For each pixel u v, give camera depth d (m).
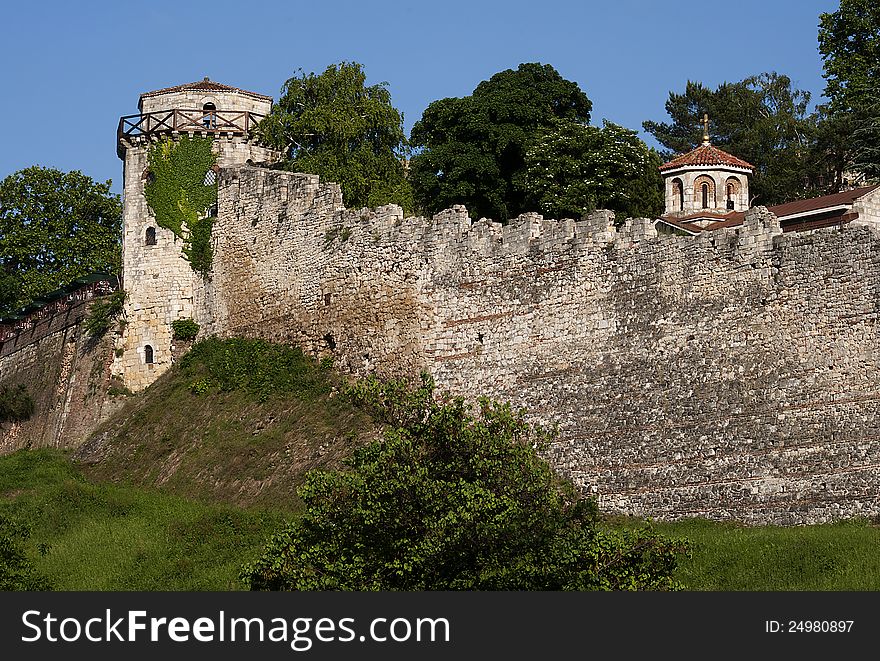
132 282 81.88
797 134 107.69
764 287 58.09
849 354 55.53
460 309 67.62
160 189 81.69
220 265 79.44
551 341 64.06
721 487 57.50
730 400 58.06
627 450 60.34
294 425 70.38
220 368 76.00
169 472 71.38
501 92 82.81
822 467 55.22
